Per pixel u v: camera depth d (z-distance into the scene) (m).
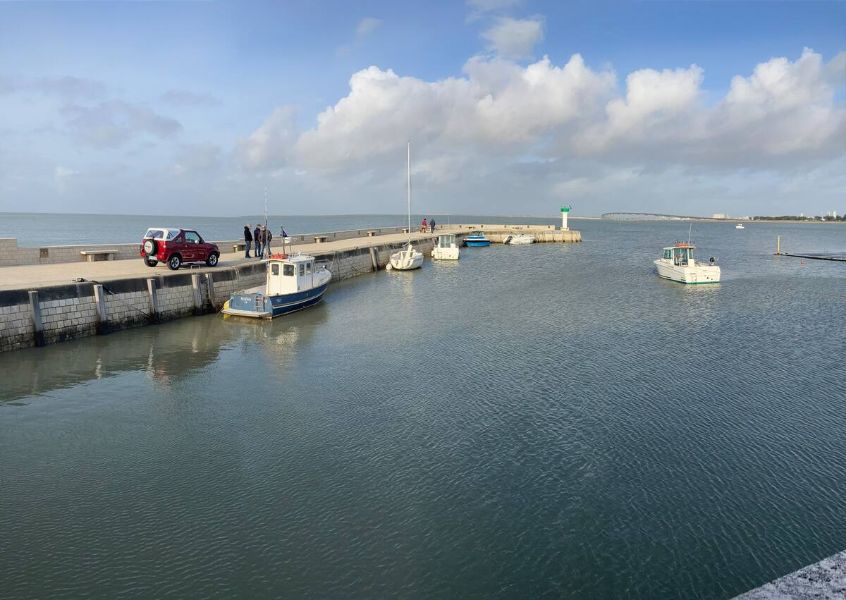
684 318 28.98
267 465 12.62
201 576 9.04
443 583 8.91
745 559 9.44
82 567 9.23
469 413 15.59
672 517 10.62
